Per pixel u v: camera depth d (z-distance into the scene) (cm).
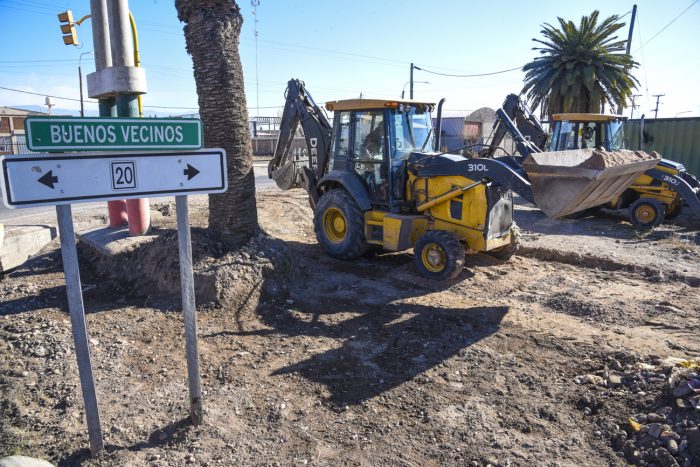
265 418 397
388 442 369
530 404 416
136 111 586
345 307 643
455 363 489
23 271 731
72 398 411
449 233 737
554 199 578
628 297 668
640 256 868
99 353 491
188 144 345
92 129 310
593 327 573
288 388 442
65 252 313
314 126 945
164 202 1430
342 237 879
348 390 441
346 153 864
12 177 288
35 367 460
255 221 724
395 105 777
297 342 536
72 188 308
